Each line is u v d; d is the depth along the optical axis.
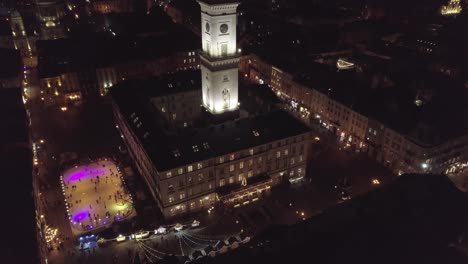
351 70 161.12
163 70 183.75
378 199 69.69
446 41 199.38
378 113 121.62
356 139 130.00
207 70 114.62
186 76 149.38
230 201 102.06
